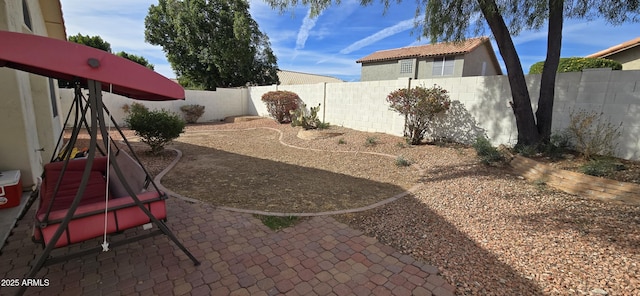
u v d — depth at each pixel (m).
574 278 2.45
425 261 2.82
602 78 5.26
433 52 19.91
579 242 2.96
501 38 5.79
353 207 4.16
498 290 2.37
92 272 2.55
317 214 3.88
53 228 2.20
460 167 5.87
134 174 3.21
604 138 5.04
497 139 6.88
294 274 2.61
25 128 4.16
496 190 4.54
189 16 18.95
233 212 3.88
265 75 23.11
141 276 2.52
